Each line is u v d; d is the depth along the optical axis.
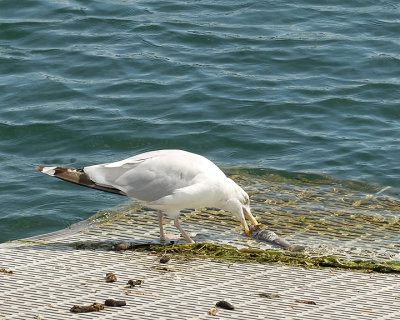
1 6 19.95
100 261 8.05
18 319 6.47
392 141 13.67
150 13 19.95
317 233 9.57
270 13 19.97
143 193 8.83
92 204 11.48
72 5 20.19
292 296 7.13
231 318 6.56
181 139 13.75
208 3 20.69
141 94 15.55
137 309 6.75
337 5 20.58
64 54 17.42
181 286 7.35
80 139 13.75
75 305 6.72
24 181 12.18
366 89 15.83
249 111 14.88
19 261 7.99
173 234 9.27
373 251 8.87
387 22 19.33
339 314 6.70
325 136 13.88
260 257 8.24
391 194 11.54
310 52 17.62
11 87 15.80
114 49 17.77
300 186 11.81
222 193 9.05
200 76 16.42
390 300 7.06
